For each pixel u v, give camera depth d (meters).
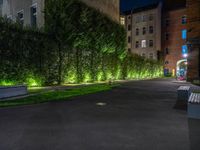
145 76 39.09
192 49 21.56
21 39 13.62
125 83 22.36
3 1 28.47
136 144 4.10
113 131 4.93
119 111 7.24
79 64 19.00
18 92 10.20
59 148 3.85
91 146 3.97
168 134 4.74
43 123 5.54
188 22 21.77
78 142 4.17
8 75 12.62
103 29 22.39
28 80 14.10
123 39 27.22
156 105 8.52
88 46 20.23
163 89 15.53
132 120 5.99
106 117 6.31
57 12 16.59
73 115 6.52
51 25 16.41
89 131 4.90
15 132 4.75
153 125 5.48
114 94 12.10
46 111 7.05
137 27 55.53
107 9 32.34
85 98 10.30
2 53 12.29
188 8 21.78
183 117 6.41
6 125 5.31
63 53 17.09
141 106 8.27
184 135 4.68
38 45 14.92
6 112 6.82
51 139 4.32
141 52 54.56
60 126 5.28
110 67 24.98
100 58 22.59
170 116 6.54
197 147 3.97
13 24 13.16
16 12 25.45
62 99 9.79
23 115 6.41
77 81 18.77
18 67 13.32
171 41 51.09
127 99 10.14
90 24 19.62
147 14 53.38
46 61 15.52
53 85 15.84
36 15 21.59
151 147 3.95
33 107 7.76
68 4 17.12
